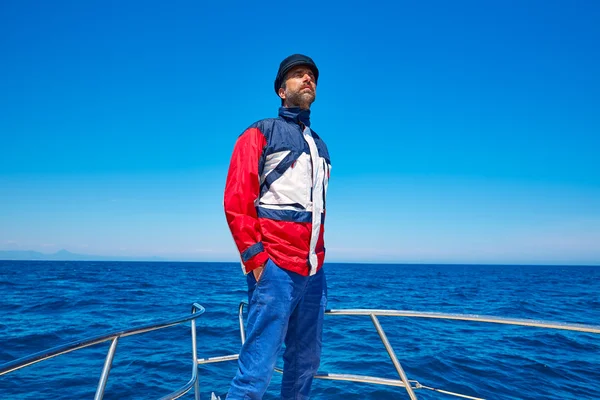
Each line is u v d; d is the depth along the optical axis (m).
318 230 1.94
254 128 1.88
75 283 32.69
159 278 43.75
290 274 1.81
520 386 6.41
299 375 2.02
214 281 39.19
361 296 23.72
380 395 5.88
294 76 2.07
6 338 10.05
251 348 1.79
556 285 41.34
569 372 7.25
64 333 10.70
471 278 57.62
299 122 2.06
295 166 1.88
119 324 12.25
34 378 6.51
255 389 1.76
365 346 8.88
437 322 13.12
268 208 1.83
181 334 10.43
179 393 1.96
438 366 7.36
